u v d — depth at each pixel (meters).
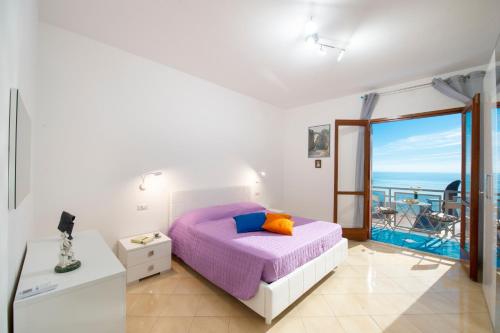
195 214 2.88
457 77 2.94
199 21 2.05
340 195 4.16
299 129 4.83
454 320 1.83
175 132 3.11
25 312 0.94
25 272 1.19
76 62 2.27
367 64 2.86
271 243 2.10
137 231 2.72
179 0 1.78
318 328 1.72
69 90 2.23
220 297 2.10
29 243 1.64
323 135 4.43
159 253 2.48
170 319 1.79
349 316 1.87
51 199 2.13
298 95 4.12
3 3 0.78
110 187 2.51
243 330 1.69
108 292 1.18
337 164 3.84
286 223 2.49
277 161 4.90
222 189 3.66
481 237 2.49
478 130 2.43
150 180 2.84
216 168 3.66
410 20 1.98
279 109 4.94
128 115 2.64
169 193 3.02
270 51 2.57
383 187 5.17
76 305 1.08
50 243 1.66
